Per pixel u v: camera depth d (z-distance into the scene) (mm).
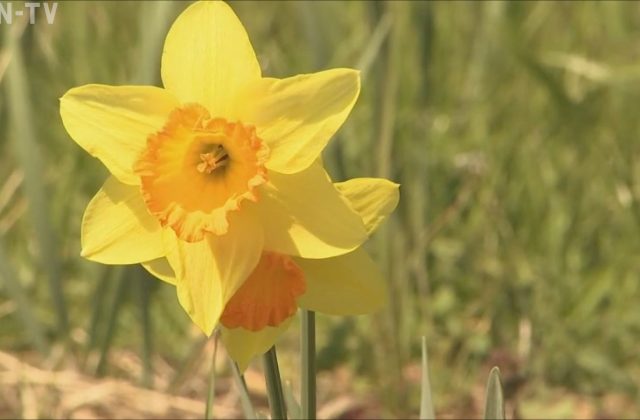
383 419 1429
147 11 1391
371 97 1532
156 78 1388
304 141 953
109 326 1461
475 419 1441
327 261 971
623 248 1665
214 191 966
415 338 1571
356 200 969
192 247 957
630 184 1697
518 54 1667
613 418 1434
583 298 1580
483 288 1635
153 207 955
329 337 1554
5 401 1438
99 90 965
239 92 959
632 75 1691
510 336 1588
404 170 1625
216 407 1440
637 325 1578
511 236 1649
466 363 1538
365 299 971
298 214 955
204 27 965
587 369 1507
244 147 950
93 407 1425
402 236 1456
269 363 995
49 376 1438
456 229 1712
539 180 1751
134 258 961
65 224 1701
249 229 955
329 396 1494
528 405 1407
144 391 1431
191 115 956
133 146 963
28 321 1460
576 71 1735
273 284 957
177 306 1665
